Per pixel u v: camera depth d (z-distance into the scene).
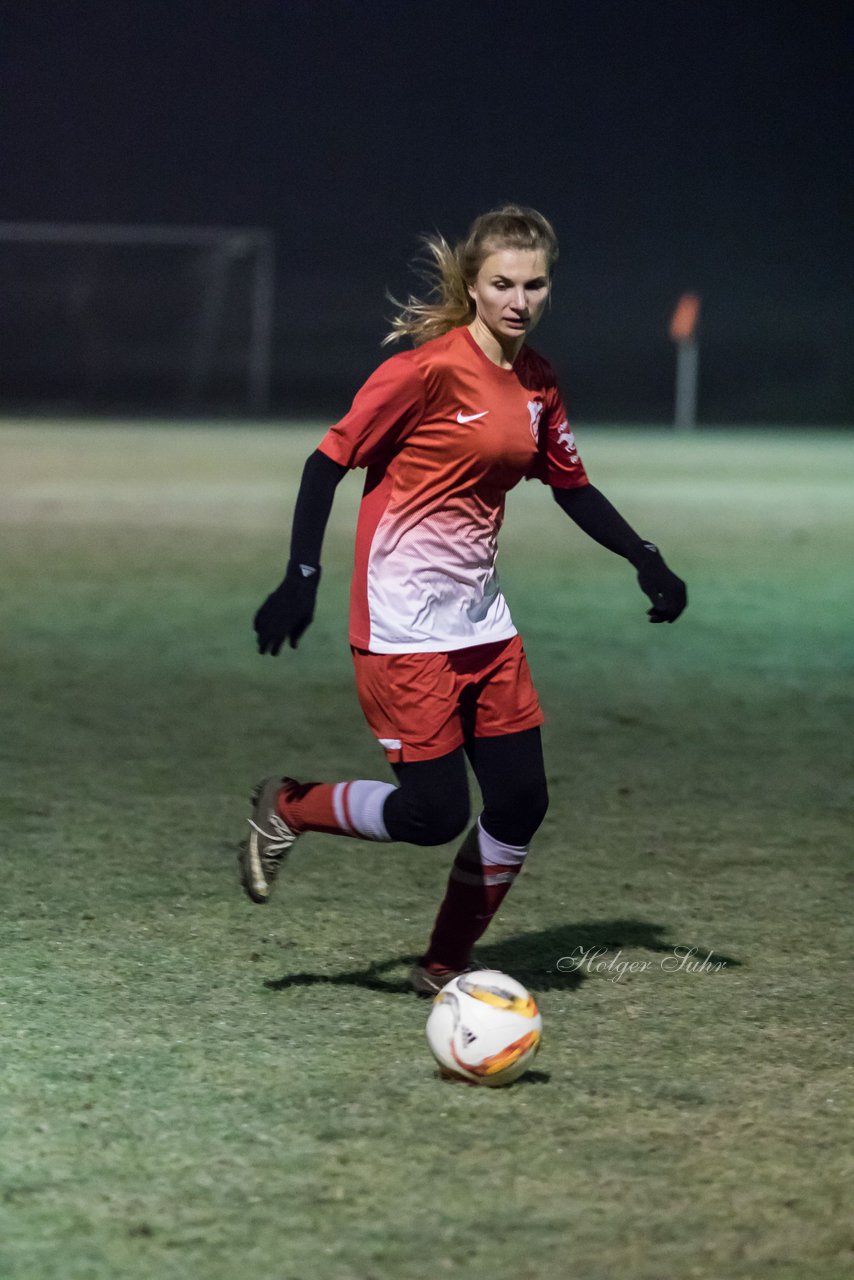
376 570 13.52
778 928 16.48
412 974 14.60
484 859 13.96
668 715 27.69
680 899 17.47
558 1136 11.52
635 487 79.56
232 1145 11.30
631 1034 13.52
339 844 19.58
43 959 15.16
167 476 83.00
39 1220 10.22
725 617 39.47
